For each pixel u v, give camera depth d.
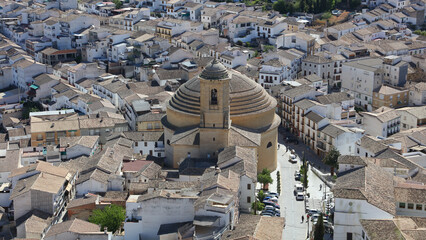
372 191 160.25
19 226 177.88
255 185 180.88
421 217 154.62
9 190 196.38
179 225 163.12
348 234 157.25
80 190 192.00
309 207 186.25
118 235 168.75
